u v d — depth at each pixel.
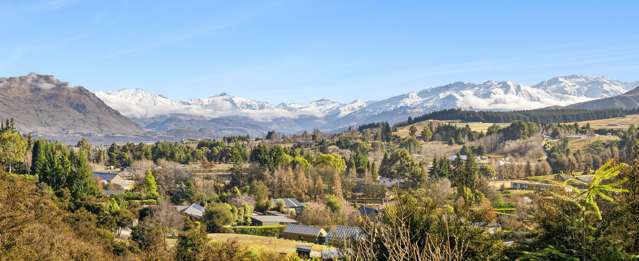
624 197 11.89
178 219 65.44
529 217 13.09
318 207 81.12
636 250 11.50
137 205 73.94
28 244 25.14
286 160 112.75
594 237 11.35
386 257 10.40
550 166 130.88
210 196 92.25
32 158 96.62
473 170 87.62
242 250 37.00
